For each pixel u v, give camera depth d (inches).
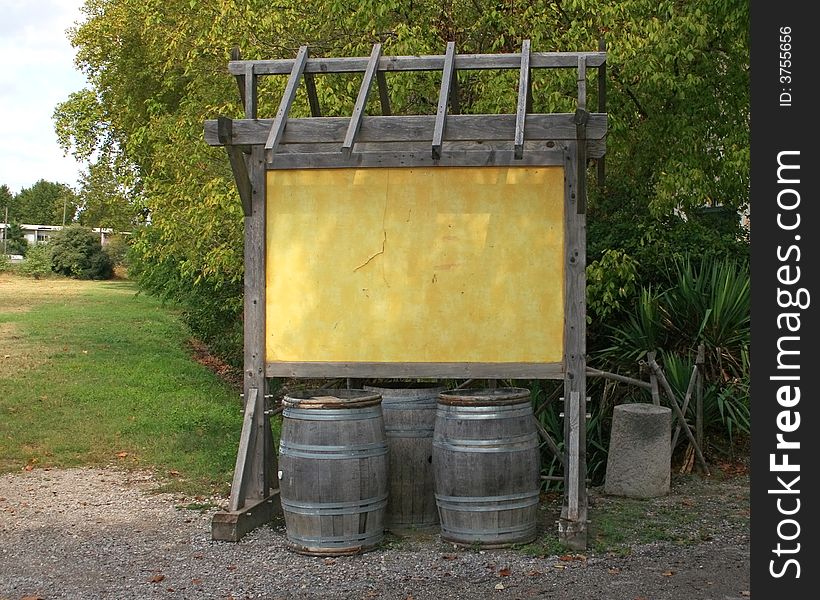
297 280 281.6
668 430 320.8
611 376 336.8
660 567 241.6
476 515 255.6
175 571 243.1
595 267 369.1
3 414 487.2
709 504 306.2
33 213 3501.5
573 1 358.6
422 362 276.8
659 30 366.0
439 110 253.6
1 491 339.9
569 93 378.3
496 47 379.6
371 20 375.2
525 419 260.7
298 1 391.2
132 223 986.1
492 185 274.8
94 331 922.1
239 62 283.6
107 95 904.9
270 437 293.4
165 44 510.9
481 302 275.1
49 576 240.2
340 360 280.1
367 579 234.4
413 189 277.3
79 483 351.9
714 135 409.4
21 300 1375.5
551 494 333.1
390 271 278.2
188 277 608.7
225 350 659.4
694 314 380.8
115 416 482.9
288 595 223.6
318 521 252.1
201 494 332.2
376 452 256.7
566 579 232.2
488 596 220.4
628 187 423.8
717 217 452.1
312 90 309.7
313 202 280.7
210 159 471.2
